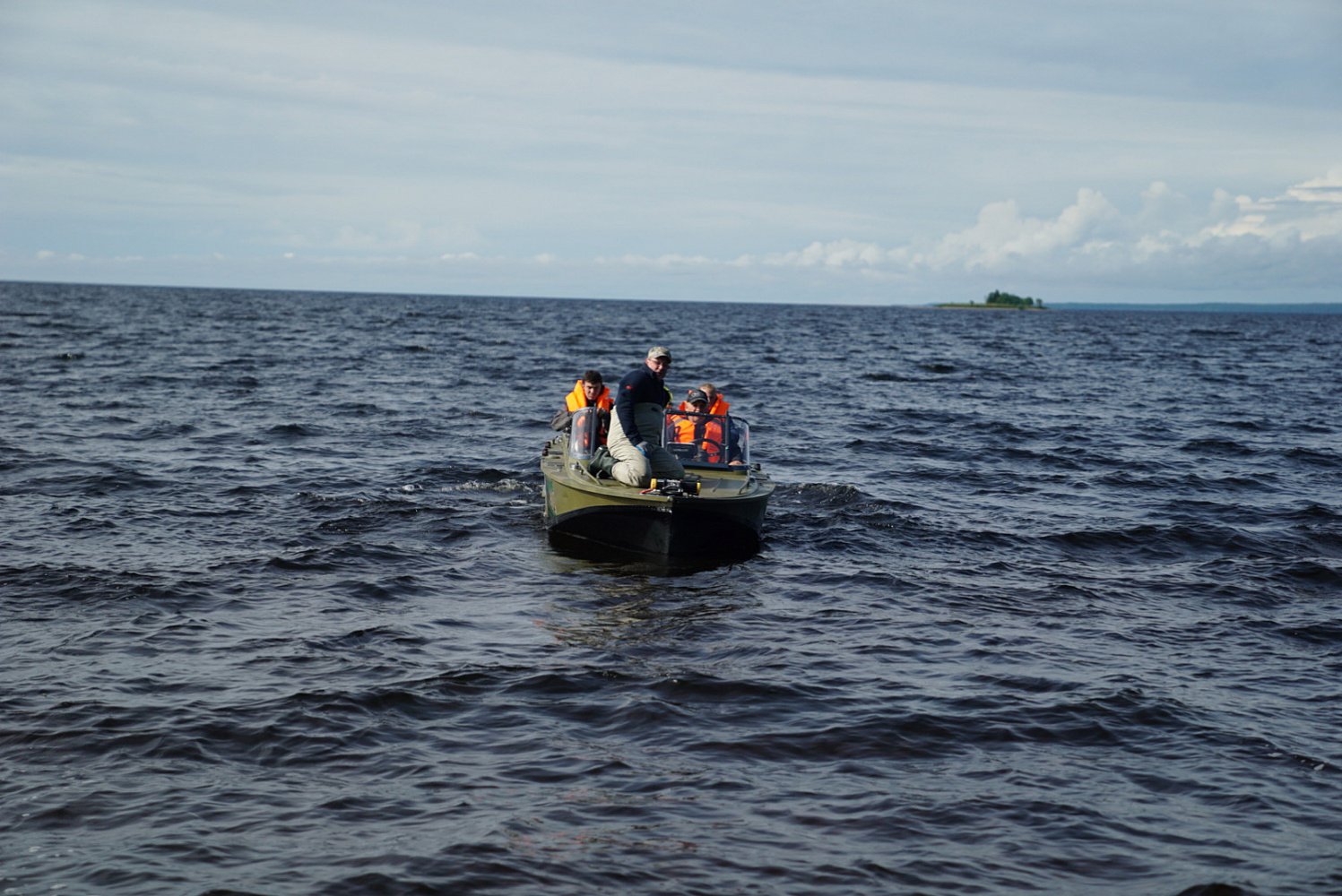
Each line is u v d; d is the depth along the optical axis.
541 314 128.50
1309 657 9.84
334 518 14.41
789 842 6.32
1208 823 6.67
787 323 116.94
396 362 42.78
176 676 8.62
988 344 73.81
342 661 9.07
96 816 6.39
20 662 8.77
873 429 25.06
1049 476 19.25
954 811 6.75
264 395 28.69
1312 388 40.16
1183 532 14.61
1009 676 9.12
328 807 6.59
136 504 14.85
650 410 13.33
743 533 12.91
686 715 8.15
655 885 5.83
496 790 6.87
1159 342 83.06
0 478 16.25
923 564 13.00
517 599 11.20
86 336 51.81
